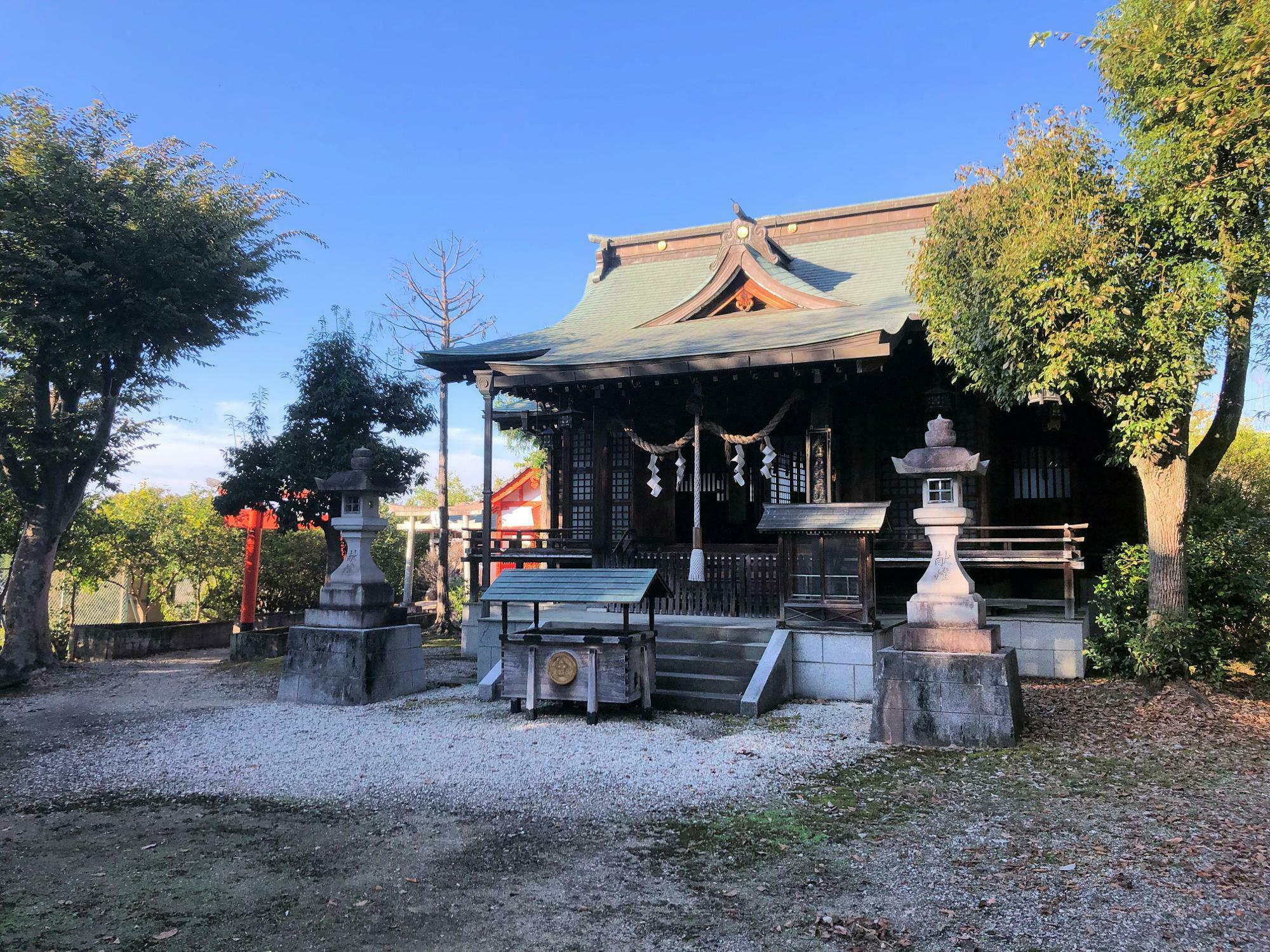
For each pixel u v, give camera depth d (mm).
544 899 4238
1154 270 8273
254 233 14102
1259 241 7777
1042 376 8898
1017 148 9000
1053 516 13203
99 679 12953
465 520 29922
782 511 9625
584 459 15094
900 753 6895
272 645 15367
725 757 6859
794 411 12727
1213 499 14398
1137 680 9336
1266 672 9297
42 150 11680
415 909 4133
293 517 16109
